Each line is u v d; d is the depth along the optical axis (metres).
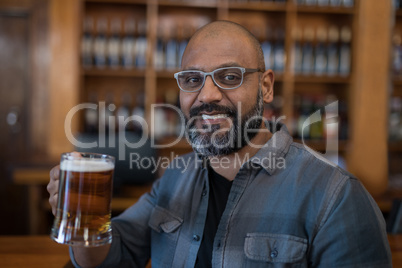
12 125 3.49
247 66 1.04
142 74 3.38
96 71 3.38
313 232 0.97
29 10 3.39
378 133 3.40
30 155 3.49
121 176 2.47
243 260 1.00
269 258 0.98
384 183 3.41
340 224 0.94
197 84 1.05
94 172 0.84
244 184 1.06
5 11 3.39
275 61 3.45
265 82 1.15
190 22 3.62
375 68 3.37
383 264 0.93
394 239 1.50
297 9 3.38
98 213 0.84
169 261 1.14
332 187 0.98
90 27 3.55
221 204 1.10
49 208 2.74
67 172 0.84
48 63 3.42
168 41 3.48
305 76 3.45
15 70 3.46
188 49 1.07
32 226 2.72
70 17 3.37
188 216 1.15
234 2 3.37
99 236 0.84
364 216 0.95
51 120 3.45
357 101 3.39
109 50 3.37
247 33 1.07
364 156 3.41
